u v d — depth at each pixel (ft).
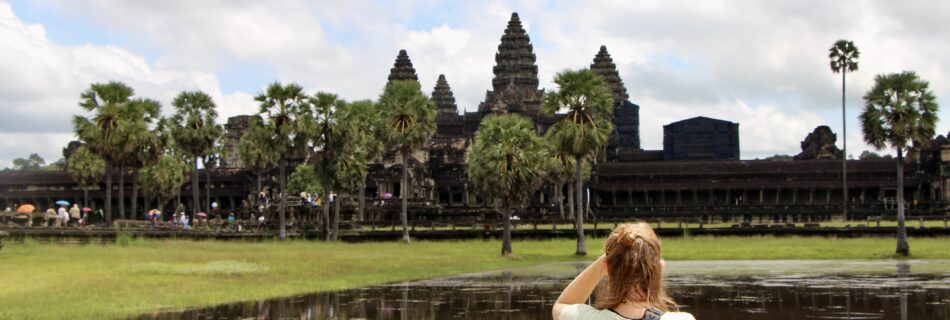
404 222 311.68
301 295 140.46
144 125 334.85
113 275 159.94
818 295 137.49
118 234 266.98
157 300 128.16
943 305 123.13
